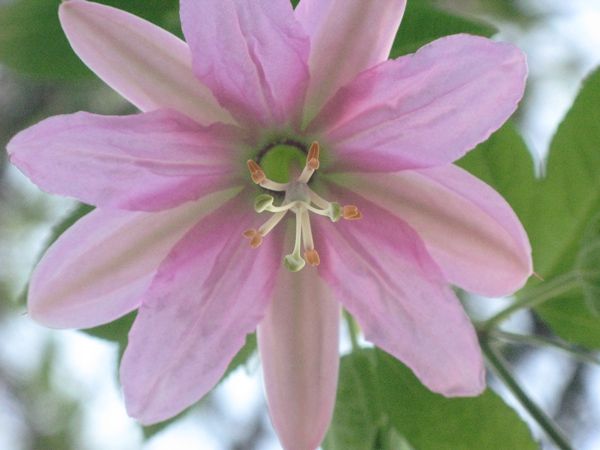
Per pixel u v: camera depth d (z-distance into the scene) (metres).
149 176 0.25
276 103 0.25
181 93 0.25
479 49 0.24
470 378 0.25
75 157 0.24
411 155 0.25
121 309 0.25
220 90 0.25
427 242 0.25
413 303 0.25
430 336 0.25
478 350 0.25
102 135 0.24
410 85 0.24
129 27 0.24
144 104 0.24
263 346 0.26
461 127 0.24
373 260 0.26
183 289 0.25
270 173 0.26
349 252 0.26
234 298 0.26
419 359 0.25
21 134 0.23
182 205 0.25
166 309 0.25
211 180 0.26
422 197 0.25
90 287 0.24
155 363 0.25
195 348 0.25
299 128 0.26
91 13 0.24
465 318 0.25
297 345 0.26
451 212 0.25
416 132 0.25
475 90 0.24
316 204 0.26
